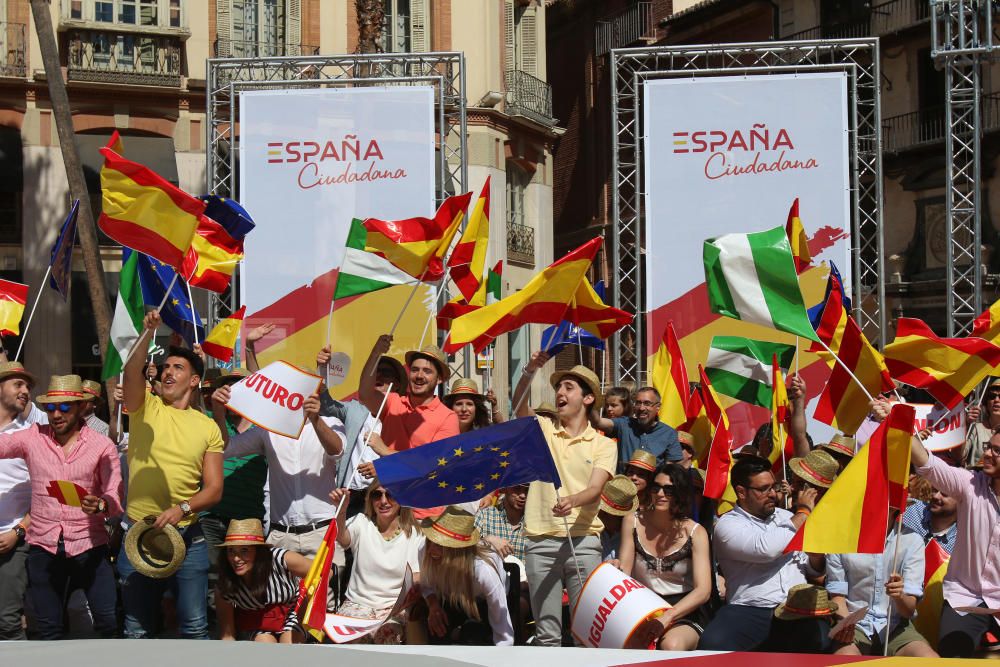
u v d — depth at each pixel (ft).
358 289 32.76
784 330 26.09
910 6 106.93
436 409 30.48
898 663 9.09
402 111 52.90
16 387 29.32
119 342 33.40
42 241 85.05
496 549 28.30
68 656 8.98
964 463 34.94
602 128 127.75
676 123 53.47
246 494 29.81
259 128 53.01
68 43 85.66
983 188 104.17
